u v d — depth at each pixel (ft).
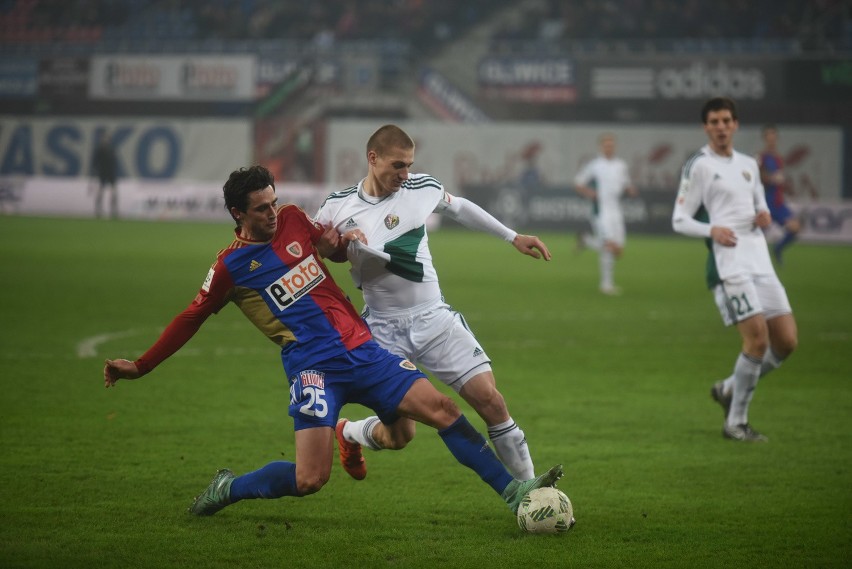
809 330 146.92
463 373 63.26
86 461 73.67
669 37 375.25
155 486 67.82
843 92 328.49
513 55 350.64
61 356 114.93
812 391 105.19
